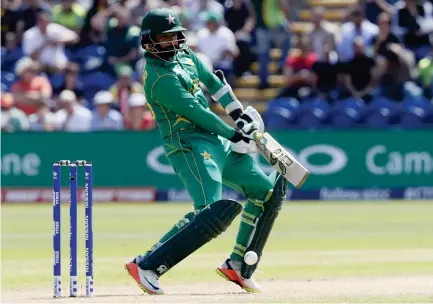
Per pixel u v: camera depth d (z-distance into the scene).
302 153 65.81
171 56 26.45
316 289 28.30
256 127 26.73
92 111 68.94
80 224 50.84
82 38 72.81
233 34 73.62
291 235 47.12
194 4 74.31
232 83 71.75
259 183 27.09
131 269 26.36
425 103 67.88
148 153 64.81
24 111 65.94
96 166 64.31
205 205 26.00
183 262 36.62
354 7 75.88
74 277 25.89
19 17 73.50
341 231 48.84
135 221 53.66
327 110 67.44
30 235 47.59
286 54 73.06
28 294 27.77
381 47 69.75
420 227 50.66
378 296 25.62
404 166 66.62
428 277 31.61
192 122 26.44
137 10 72.19
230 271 27.48
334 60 71.38
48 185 64.31
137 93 66.56
